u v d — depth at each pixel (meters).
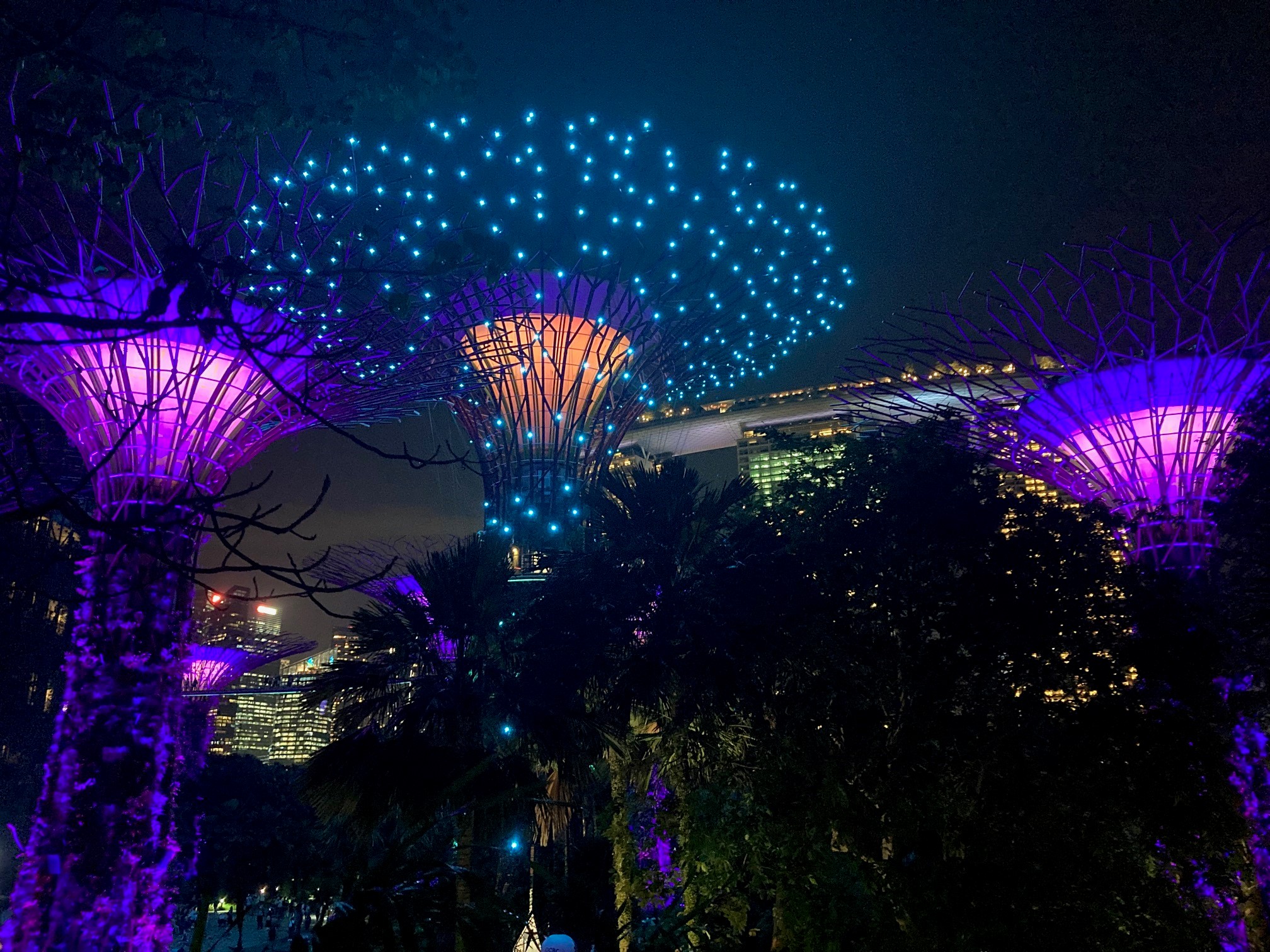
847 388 19.00
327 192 8.28
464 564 12.66
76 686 11.95
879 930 11.79
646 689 13.34
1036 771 13.41
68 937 11.40
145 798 11.83
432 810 5.84
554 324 18.30
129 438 12.45
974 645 14.45
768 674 14.43
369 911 4.80
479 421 19.33
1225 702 14.62
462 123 14.77
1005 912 11.95
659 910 11.41
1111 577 14.97
